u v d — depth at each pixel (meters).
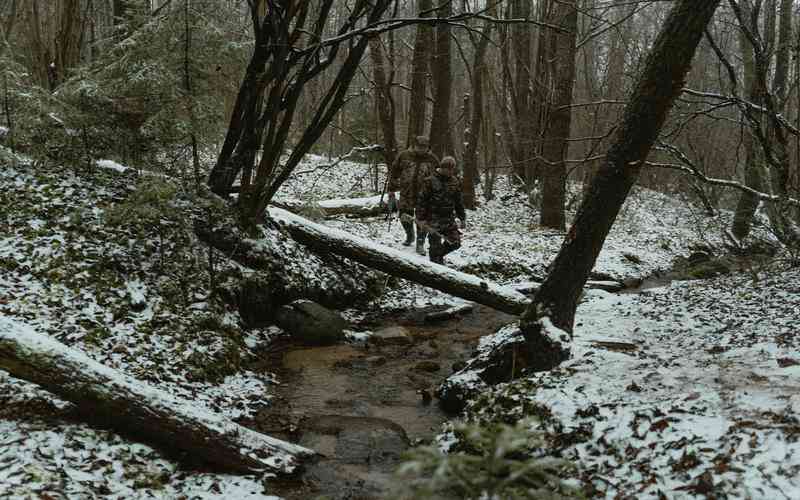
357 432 5.17
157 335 6.24
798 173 9.77
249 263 8.12
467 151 17.27
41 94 7.56
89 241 7.16
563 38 14.92
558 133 15.40
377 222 13.28
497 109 27.22
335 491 4.20
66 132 7.77
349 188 17.53
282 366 6.87
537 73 18.81
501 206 18.56
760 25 17.64
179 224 7.85
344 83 8.43
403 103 27.50
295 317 7.77
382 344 7.84
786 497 2.78
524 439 1.90
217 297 7.30
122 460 4.11
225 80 8.24
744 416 3.53
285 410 5.69
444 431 4.79
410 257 8.98
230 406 5.59
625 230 17.17
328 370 6.79
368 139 19.03
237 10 8.17
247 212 8.45
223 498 3.91
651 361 4.84
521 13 18.72
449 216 10.19
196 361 6.04
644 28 23.50
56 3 14.38
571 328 5.64
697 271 11.70
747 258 10.45
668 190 22.84
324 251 9.37
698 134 15.59
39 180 7.91
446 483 1.94
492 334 7.84
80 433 4.27
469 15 7.46
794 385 3.88
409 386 6.41
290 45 7.97
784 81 14.24
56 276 6.46
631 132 5.21
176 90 7.28
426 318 8.97
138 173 8.22
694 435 3.45
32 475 3.57
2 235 6.87
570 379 4.55
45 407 4.55
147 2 7.80
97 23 15.55
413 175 11.04
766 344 5.23
